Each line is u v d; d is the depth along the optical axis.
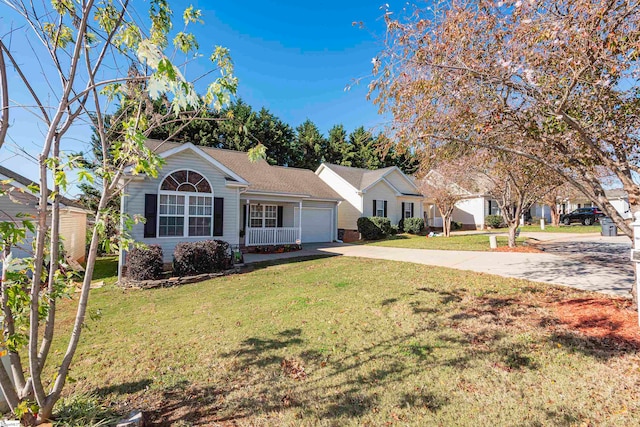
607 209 4.84
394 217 24.08
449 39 4.60
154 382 3.62
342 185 23.19
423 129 5.32
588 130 4.61
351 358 4.03
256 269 10.54
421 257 11.58
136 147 2.39
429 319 5.18
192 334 5.00
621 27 3.72
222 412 3.07
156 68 2.16
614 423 2.69
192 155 11.25
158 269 8.94
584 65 3.95
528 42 4.14
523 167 7.41
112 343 4.74
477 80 4.74
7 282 2.29
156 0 3.18
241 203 16.27
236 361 4.06
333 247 16.55
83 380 3.68
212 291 7.84
